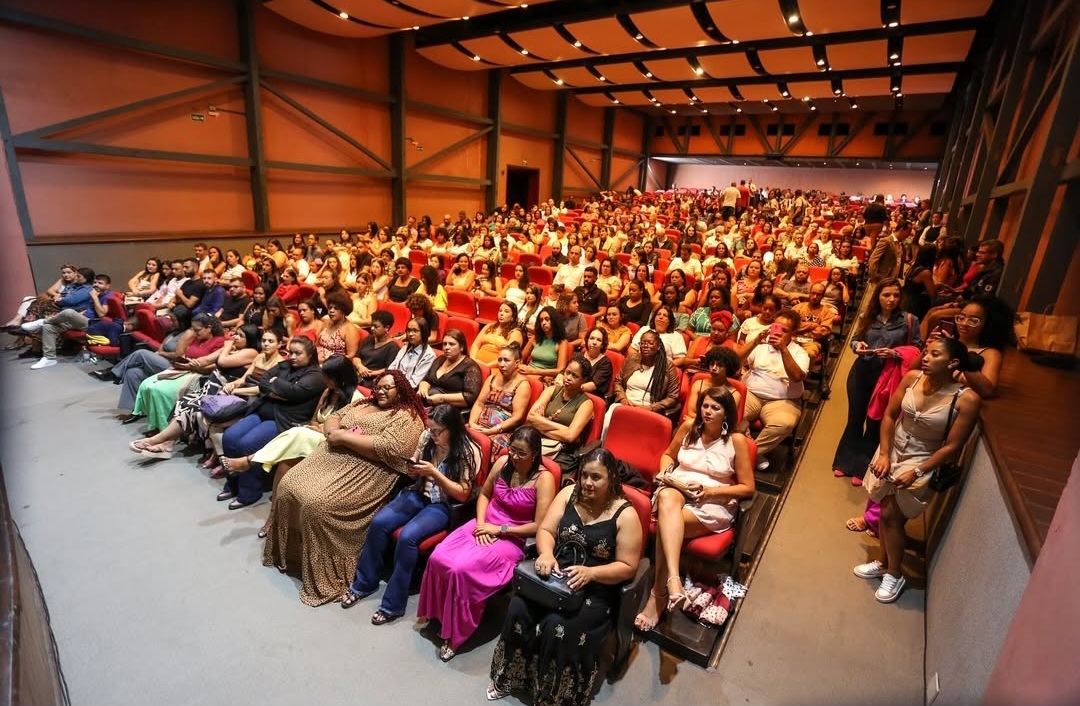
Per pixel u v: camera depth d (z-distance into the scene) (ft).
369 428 10.17
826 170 77.25
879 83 45.78
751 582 9.58
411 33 41.70
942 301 14.03
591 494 7.41
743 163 77.97
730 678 7.82
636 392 12.57
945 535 8.95
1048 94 15.66
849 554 10.36
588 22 34.27
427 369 13.82
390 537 9.32
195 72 30.76
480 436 10.04
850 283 22.95
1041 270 12.82
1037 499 5.63
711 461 8.91
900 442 8.96
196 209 32.12
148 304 20.34
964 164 30.73
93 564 9.87
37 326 19.66
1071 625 2.87
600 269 22.18
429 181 46.88
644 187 79.56
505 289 23.26
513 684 7.48
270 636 8.50
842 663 8.05
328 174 39.11
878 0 27.71
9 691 1.65
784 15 30.55
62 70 26.02
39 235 26.30
